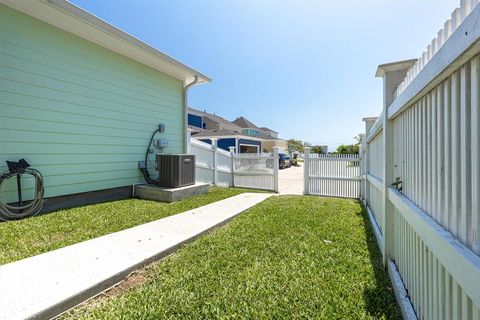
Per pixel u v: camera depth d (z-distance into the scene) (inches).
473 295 33.5
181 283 82.2
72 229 128.0
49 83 164.1
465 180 39.8
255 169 323.6
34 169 152.5
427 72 51.6
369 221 155.7
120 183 214.7
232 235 129.2
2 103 142.3
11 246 103.9
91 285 75.8
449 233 45.4
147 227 135.8
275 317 65.8
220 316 66.0
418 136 64.7
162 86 257.6
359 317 65.8
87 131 187.9
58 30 168.4
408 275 72.2
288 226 144.3
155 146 248.8
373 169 157.6
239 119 1266.0
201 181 298.7
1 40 141.6
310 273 88.6
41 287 74.0
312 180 275.6
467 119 39.2
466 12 36.3
